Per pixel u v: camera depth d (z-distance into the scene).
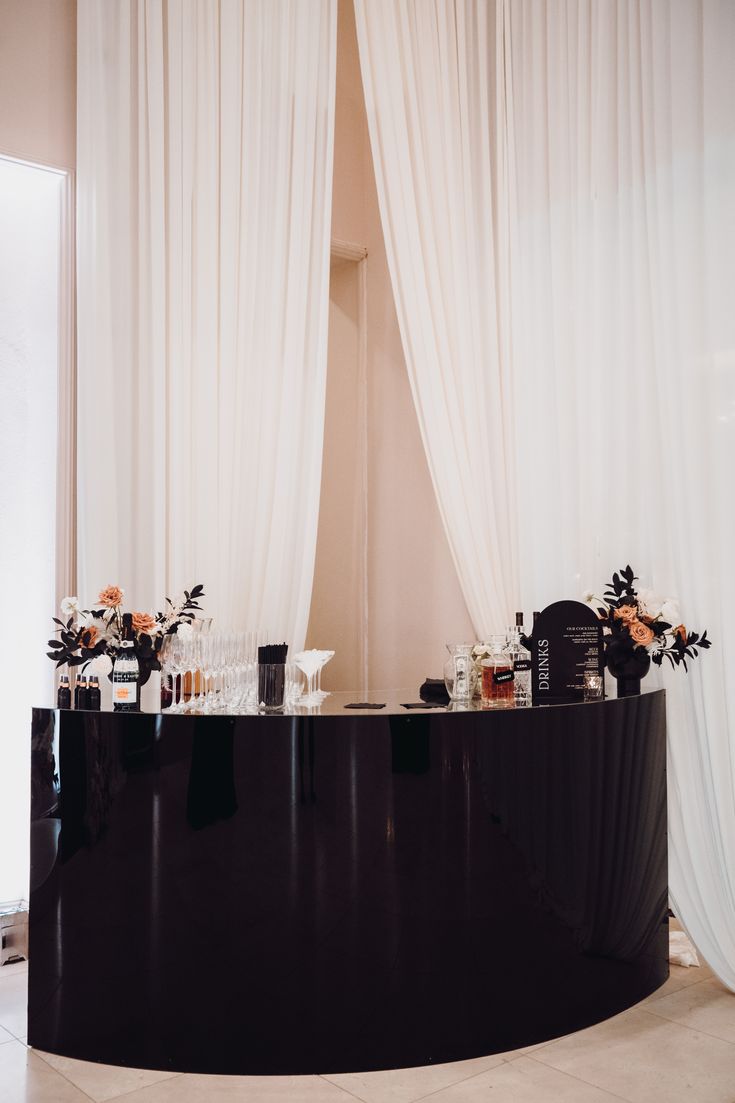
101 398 3.99
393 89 4.50
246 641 3.46
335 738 3.09
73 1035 3.13
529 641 3.86
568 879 3.32
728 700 3.68
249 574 4.20
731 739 3.66
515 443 4.51
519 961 3.20
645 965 3.58
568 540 4.24
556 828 3.31
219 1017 3.04
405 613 5.32
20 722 4.05
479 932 3.15
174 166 4.14
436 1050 3.07
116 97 4.10
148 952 3.09
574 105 4.32
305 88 4.44
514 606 4.51
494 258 4.59
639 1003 3.53
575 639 3.58
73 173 4.15
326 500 5.52
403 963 3.07
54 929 3.18
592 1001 3.35
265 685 3.26
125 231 4.08
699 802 3.75
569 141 4.33
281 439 4.29
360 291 5.62
